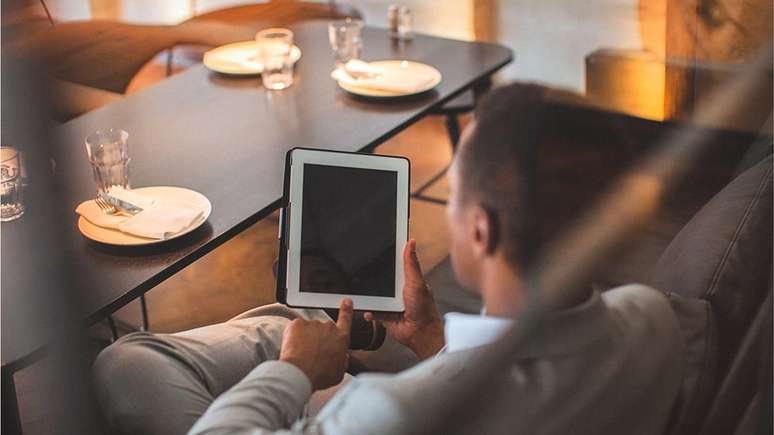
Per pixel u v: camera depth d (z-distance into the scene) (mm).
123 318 2254
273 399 1039
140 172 1768
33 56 1026
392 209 1320
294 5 3047
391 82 2129
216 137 1919
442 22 2805
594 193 982
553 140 934
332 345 1153
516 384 913
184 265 1462
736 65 1461
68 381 1147
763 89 1389
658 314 1013
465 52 2375
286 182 1308
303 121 1985
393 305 1301
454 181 935
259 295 2348
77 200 1597
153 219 1528
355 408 911
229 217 1592
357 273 1301
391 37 2525
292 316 1505
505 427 904
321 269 1293
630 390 951
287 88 2180
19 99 1042
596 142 995
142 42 2838
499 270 923
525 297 916
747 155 1324
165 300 2332
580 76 1996
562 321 920
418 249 2355
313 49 2451
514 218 913
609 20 1776
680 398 1066
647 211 1088
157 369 1270
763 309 1098
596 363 934
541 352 919
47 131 1131
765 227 1232
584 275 939
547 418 908
